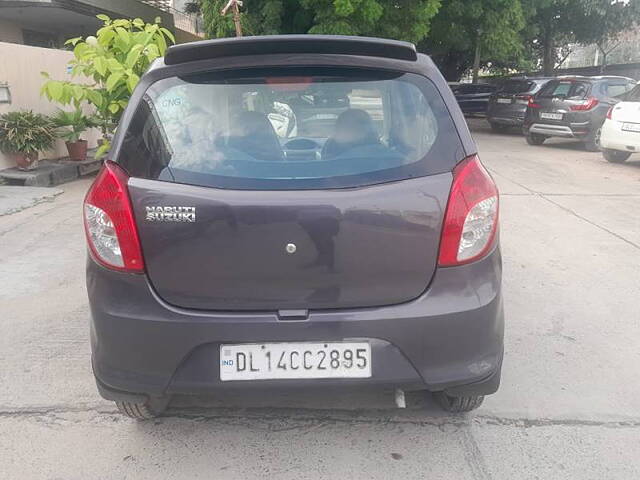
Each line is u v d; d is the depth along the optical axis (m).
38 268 5.06
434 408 2.99
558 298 4.43
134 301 2.29
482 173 2.37
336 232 2.22
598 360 3.50
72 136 9.34
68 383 3.23
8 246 5.67
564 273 4.97
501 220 6.70
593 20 20.73
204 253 2.24
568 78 13.34
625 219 6.81
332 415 2.93
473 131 17.92
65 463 2.59
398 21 13.18
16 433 2.80
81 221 6.57
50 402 3.05
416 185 2.27
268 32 12.90
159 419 2.90
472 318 2.29
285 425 2.85
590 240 5.95
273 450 2.67
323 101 2.39
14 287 4.63
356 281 2.27
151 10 18.86
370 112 2.40
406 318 2.25
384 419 2.90
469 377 2.34
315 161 2.32
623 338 3.78
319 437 2.76
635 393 3.14
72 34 18.03
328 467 2.56
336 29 12.14
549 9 20.45
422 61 2.47
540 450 2.67
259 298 2.27
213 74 2.41
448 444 2.71
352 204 2.22
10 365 3.42
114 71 7.72
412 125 2.38
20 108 8.99
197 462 2.60
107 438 2.76
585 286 4.68
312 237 2.22
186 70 2.41
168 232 2.24
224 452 2.66
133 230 2.26
